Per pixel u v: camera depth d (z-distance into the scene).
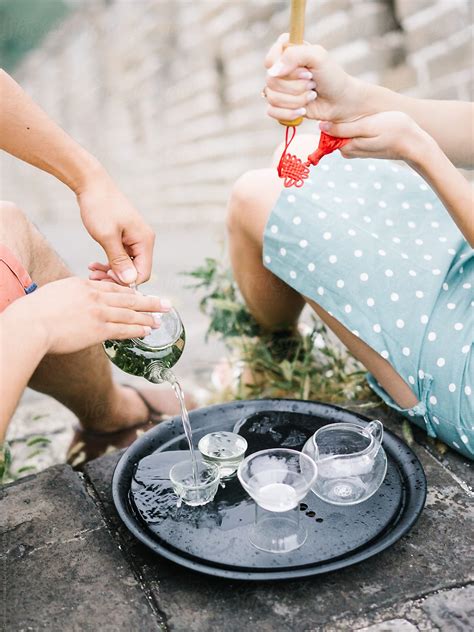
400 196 1.43
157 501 1.16
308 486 1.04
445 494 1.24
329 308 1.36
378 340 1.31
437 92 2.99
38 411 2.26
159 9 5.63
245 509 1.13
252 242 1.57
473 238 1.21
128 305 1.07
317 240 1.36
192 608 1.01
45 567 1.11
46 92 9.94
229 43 4.65
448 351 1.25
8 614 1.02
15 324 0.95
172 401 1.80
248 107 4.59
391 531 1.07
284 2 4.04
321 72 1.08
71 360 1.46
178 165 5.81
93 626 1.00
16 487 1.31
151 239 1.28
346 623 0.98
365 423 1.34
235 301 1.96
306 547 1.04
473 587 1.03
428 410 1.30
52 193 9.10
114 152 7.36
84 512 1.23
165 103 5.87
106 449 1.72
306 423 1.37
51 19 10.68
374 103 1.25
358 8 3.26
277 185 1.43
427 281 1.29
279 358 1.89
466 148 1.44
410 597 1.02
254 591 1.04
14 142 1.21
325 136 1.18
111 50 6.97
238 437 1.25
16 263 1.22
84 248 5.09
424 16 2.97
